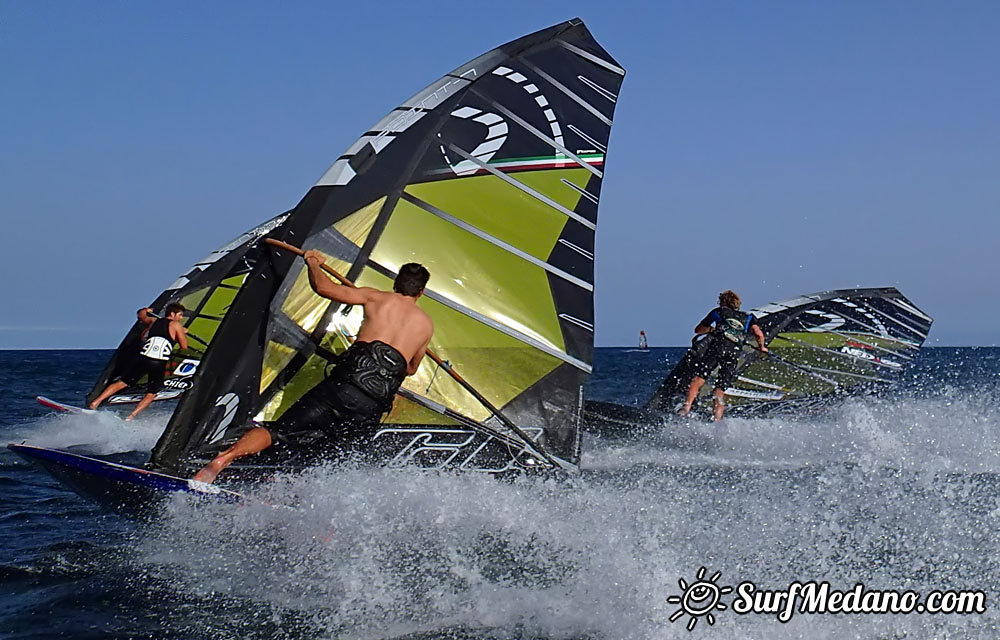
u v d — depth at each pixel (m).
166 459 6.12
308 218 6.79
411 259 7.19
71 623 4.13
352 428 5.90
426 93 7.41
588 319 7.68
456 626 4.11
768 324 12.60
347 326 6.91
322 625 4.13
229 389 6.40
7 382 21.98
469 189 7.41
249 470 6.05
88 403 12.96
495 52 7.75
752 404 12.45
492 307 7.41
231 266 13.30
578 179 7.86
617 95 8.30
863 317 13.36
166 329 12.49
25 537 5.53
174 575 4.81
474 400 7.26
